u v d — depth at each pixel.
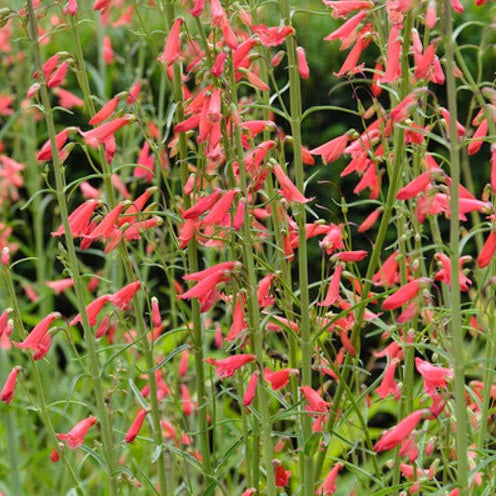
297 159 7.84
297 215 7.77
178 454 8.34
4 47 13.24
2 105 13.47
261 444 9.10
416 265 7.92
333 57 16.50
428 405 8.47
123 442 8.26
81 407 12.70
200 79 7.67
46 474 12.63
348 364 8.26
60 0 7.90
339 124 16.36
